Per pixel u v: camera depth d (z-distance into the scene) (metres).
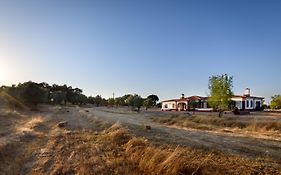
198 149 14.27
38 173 10.34
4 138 17.22
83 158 12.27
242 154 13.40
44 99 65.50
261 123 26.17
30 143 16.38
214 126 28.36
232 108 55.91
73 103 114.25
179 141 16.83
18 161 11.99
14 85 62.69
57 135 19.27
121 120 33.69
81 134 19.73
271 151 14.34
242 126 27.41
